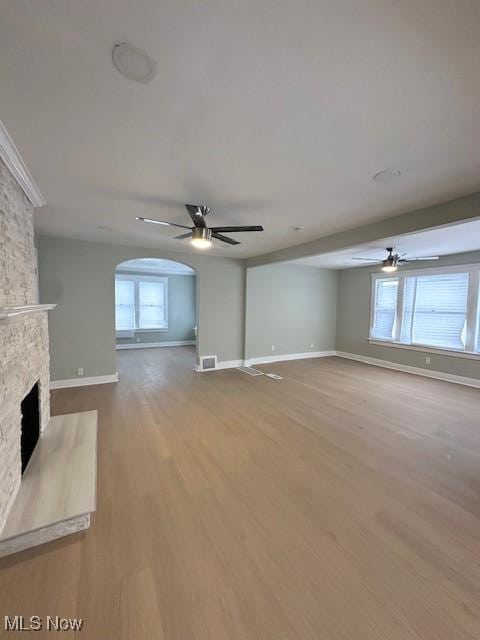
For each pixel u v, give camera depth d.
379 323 7.02
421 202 2.79
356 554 1.68
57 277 4.67
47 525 1.71
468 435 3.25
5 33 1.08
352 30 1.06
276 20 1.03
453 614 1.35
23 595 1.42
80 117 1.58
